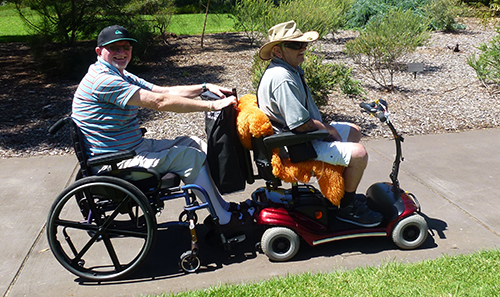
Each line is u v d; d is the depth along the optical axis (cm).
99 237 299
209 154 293
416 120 584
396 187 321
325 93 557
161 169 296
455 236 325
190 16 1852
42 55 855
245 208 320
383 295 252
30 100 707
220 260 309
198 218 367
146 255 282
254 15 1093
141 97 271
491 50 718
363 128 559
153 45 1011
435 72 830
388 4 1404
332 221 315
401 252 309
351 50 748
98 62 285
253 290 264
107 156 267
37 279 290
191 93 329
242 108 293
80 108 281
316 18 854
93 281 287
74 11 881
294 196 317
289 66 292
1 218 367
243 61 954
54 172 457
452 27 1291
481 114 601
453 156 471
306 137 280
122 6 918
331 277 273
